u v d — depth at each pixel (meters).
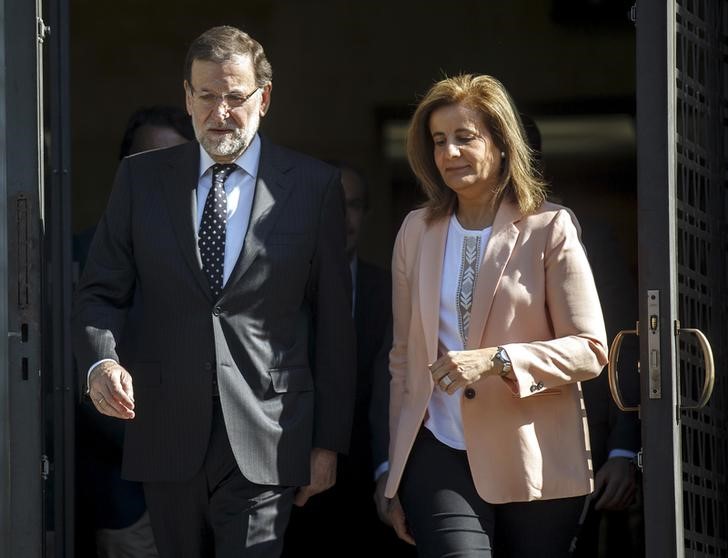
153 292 13.14
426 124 13.11
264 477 12.98
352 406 13.68
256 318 13.10
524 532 12.73
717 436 13.91
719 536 13.87
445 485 12.60
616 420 15.59
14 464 13.41
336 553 18.42
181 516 13.22
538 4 22.81
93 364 12.73
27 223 13.44
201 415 12.97
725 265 14.04
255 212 13.18
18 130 13.45
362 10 23.23
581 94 22.80
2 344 13.43
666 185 12.90
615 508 15.39
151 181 13.38
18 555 13.38
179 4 23.36
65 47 14.31
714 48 14.02
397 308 13.41
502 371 12.16
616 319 15.61
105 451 15.88
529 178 12.92
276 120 23.44
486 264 12.73
